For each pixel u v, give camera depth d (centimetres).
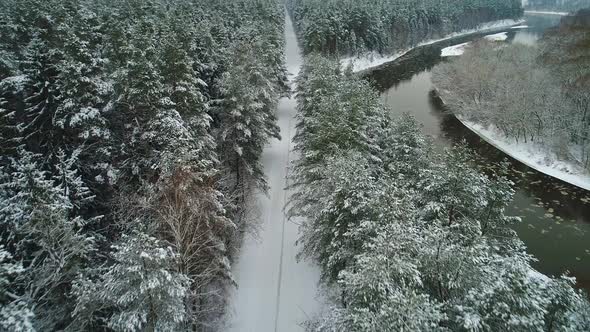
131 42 2541
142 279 1209
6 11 3472
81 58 2125
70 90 1952
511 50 7275
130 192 2042
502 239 1978
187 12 5284
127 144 2144
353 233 1508
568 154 4222
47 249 1348
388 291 1257
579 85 4816
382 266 1262
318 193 1997
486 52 7225
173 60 2402
